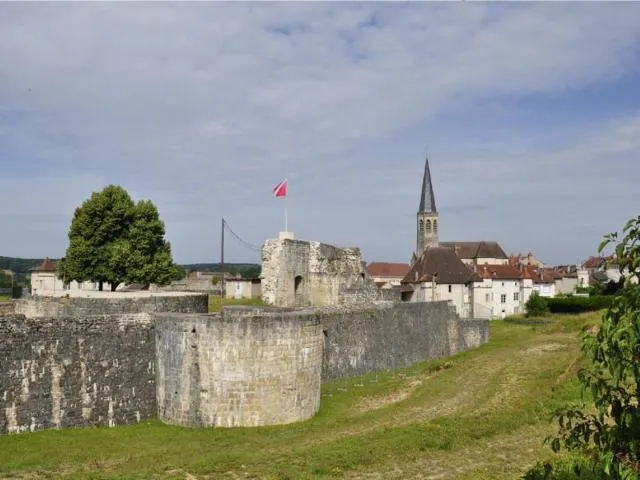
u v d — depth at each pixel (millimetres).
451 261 85938
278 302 44469
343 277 51375
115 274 53281
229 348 26172
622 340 8797
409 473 19125
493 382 35875
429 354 50156
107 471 19484
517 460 20203
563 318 78938
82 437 24031
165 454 21969
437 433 23203
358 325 41000
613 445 9344
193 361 26422
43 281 97438
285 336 26891
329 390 35562
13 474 19156
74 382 25438
